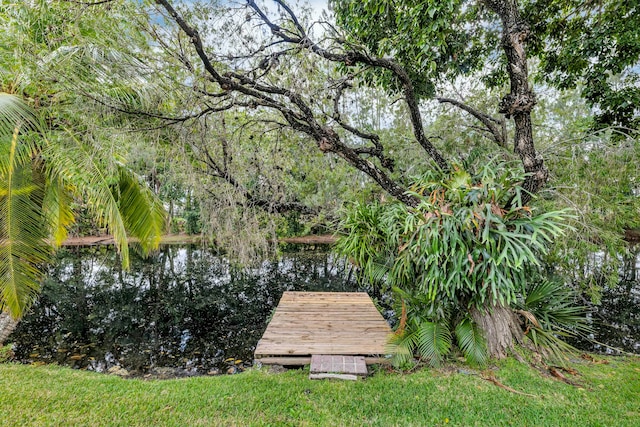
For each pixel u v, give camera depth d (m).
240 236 6.14
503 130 4.70
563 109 6.66
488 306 3.35
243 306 7.09
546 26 4.10
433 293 3.20
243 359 4.46
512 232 2.89
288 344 3.71
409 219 3.25
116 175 4.16
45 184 4.30
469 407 2.54
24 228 3.78
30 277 3.80
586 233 4.09
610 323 5.20
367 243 4.11
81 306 7.10
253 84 3.31
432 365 3.23
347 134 6.59
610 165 4.14
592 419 2.34
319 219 7.14
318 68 3.99
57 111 3.49
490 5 3.21
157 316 6.46
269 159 5.42
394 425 2.35
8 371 3.60
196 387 3.03
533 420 2.35
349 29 3.63
